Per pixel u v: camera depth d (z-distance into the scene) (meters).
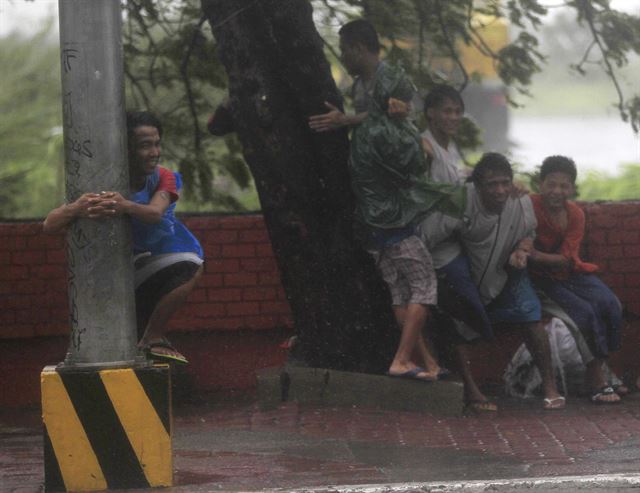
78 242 12.71
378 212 17.23
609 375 18.42
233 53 17.91
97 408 12.77
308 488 12.53
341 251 18.19
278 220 18.19
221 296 19.45
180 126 22.80
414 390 17.41
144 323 14.66
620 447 14.80
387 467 13.88
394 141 17.00
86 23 12.67
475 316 17.72
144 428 12.80
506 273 17.91
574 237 18.25
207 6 18.03
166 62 22.47
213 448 15.22
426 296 17.33
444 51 22.00
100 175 12.73
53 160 37.12
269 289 19.53
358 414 17.30
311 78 17.59
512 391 18.83
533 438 15.55
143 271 14.10
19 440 16.56
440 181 17.88
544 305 18.36
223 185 24.30
